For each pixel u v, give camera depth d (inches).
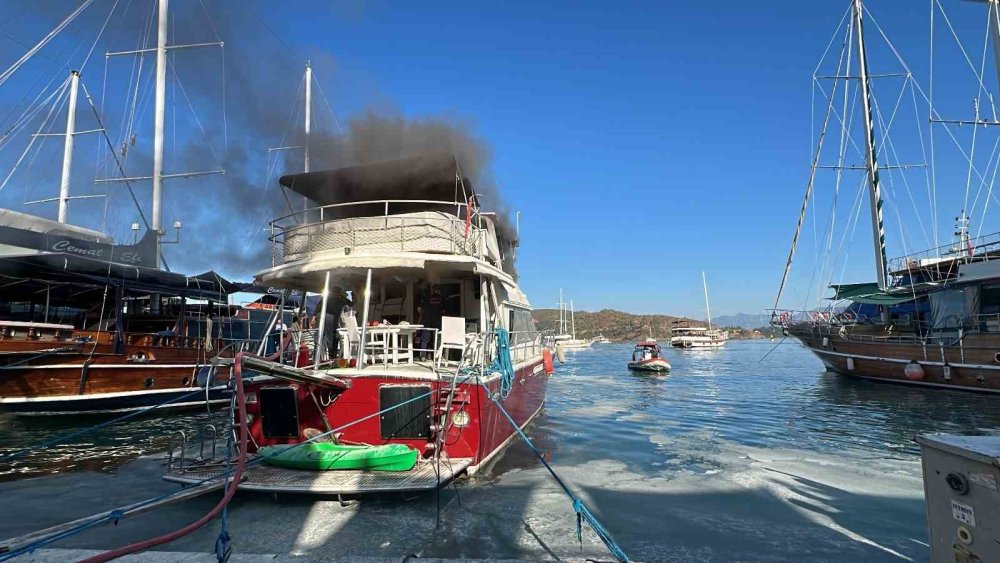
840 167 1283.2
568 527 260.2
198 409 768.9
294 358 416.8
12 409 619.5
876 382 1137.4
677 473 383.2
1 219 773.3
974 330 999.0
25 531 271.3
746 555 232.5
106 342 698.8
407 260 357.4
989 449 125.9
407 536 243.0
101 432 588.1
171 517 272.4
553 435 536.1
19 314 823.1
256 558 179.3
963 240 1138.7
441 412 329.1
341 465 302.5
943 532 134.6
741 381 1237.1
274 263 432.1
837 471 392.8
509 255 618.5
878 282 1202.0
